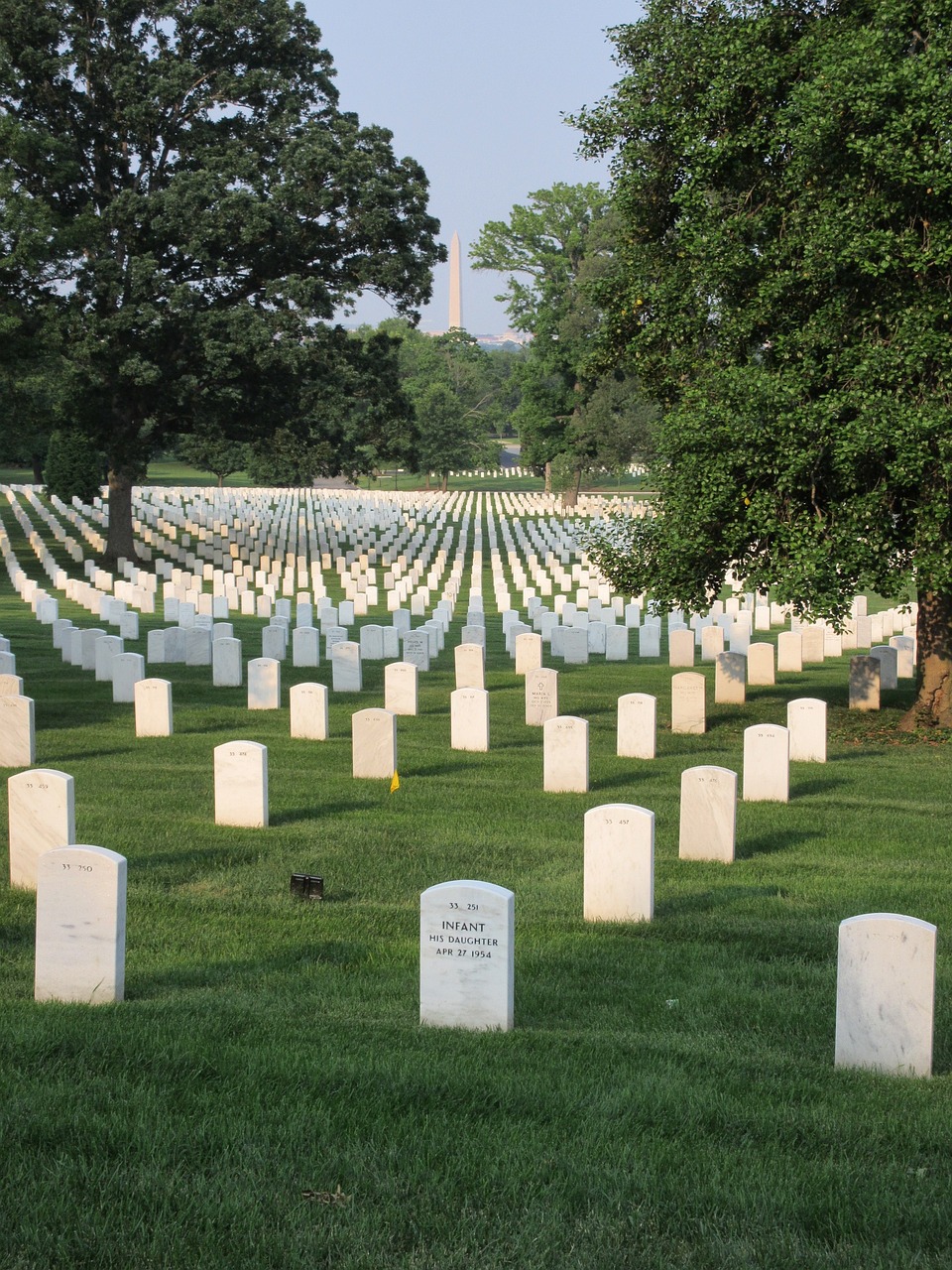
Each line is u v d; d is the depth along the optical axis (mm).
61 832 12836
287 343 51500
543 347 89812
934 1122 7445
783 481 20375
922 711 23891
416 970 10523
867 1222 6273
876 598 49344
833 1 22094
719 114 21969
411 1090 7684
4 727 18906
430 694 27062
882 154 19172
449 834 15289
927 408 19359
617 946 11320
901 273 20266
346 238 55125
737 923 12062
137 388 52906
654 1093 7750
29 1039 8367
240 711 24234
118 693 24969
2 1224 6137
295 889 12664
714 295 22562
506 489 136000
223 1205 6328
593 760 20625
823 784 19188
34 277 47688
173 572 49000
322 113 56875
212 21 52969
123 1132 7039
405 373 162750
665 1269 5879
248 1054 8227
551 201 90250
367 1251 5988
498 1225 6234
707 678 30094
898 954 8367
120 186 55750
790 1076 8234
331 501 87688
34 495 82375
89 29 53156
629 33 23031
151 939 11273
